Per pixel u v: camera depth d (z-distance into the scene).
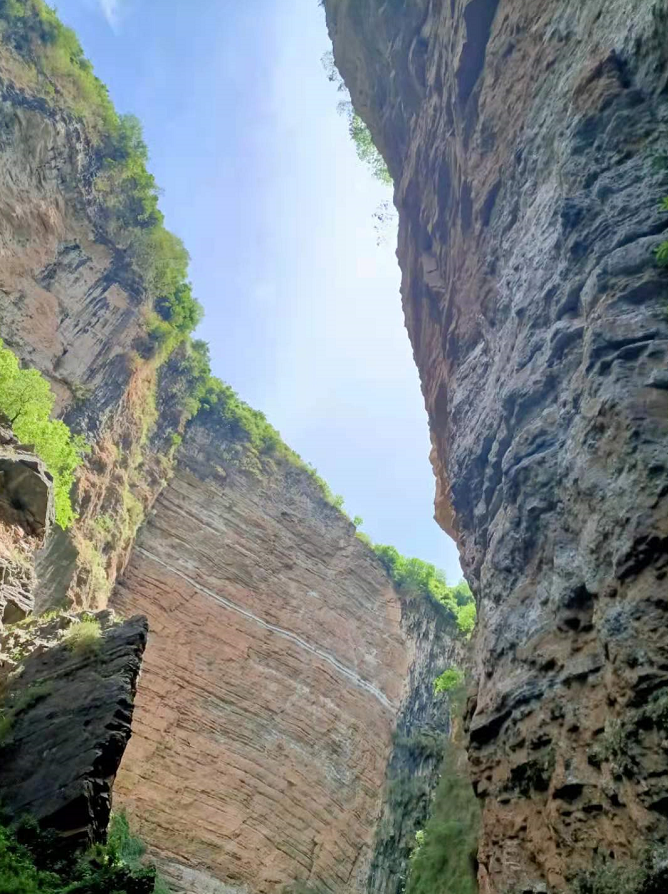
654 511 8.27
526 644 10.71
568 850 8.36
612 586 8.58
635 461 8.84
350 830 32.19
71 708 11.23
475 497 15.88
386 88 25.31
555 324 12.21
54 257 32.97
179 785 28.59
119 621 14.23
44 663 12.60
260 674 34.50
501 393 14.26
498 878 9.73
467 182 18.47
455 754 18.53
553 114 14.31
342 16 25.75
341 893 30.14
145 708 29.94
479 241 17.50
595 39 13.41
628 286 10.38
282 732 33.12
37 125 33.53
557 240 12.83
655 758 7.20
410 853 30.56
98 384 32.22
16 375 21.59
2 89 32.69
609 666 8.24
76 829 9.38
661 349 9.51
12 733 11.05
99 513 29.91
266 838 29.27
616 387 9.58
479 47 18.73
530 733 9.78
